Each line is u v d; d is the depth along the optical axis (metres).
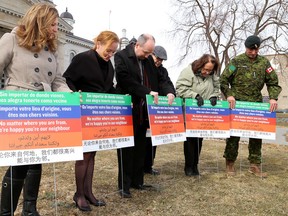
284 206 3.52
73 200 3.54
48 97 2.61
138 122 3.77
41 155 2.54
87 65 3.25
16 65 2.53
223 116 4.67
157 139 3.65
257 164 5.01
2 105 2.42
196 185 4.30
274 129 4.82
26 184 2.73
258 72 4.80
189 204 3.52
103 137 3.29
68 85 3.17
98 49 3.32
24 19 2.56
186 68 4.86
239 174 5.01
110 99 3.37
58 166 5.41
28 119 2.51
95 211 3.22
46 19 2.54
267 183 4.48
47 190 3.95
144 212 3.23
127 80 3.59
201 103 4.50
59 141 2.63
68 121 2.69
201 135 4.53
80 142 2.72
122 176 3.72
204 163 6.02
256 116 4.79
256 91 4.89
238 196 3.84
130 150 3.68
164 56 4.56
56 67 2.85
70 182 4.36
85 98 3.15
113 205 3.42
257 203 3.60
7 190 2.61
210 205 3.50
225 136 4.65
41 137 2.56
